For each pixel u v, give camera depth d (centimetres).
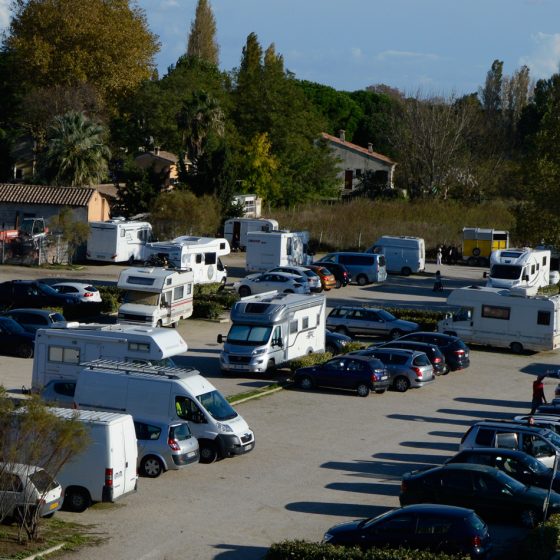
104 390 3519
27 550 2462
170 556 2517
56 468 2697
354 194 13888
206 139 10712
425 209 11356
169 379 3478
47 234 8188
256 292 7181
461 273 9300
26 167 12056
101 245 8162
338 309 6228
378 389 4659
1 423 2633
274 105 12825
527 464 3008
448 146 13100
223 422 3475
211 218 9119
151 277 5809
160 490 3120
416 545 2414
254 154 12119
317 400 4525
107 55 12544
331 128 17075
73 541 2588
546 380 5275
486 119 15625
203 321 6384
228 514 2892
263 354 4841
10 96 13038
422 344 5197
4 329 5141
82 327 4297
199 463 3453
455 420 4250
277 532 2741
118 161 12544
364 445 3762
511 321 6031
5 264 8100
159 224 8988
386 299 7525
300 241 8269
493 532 2733
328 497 3092
